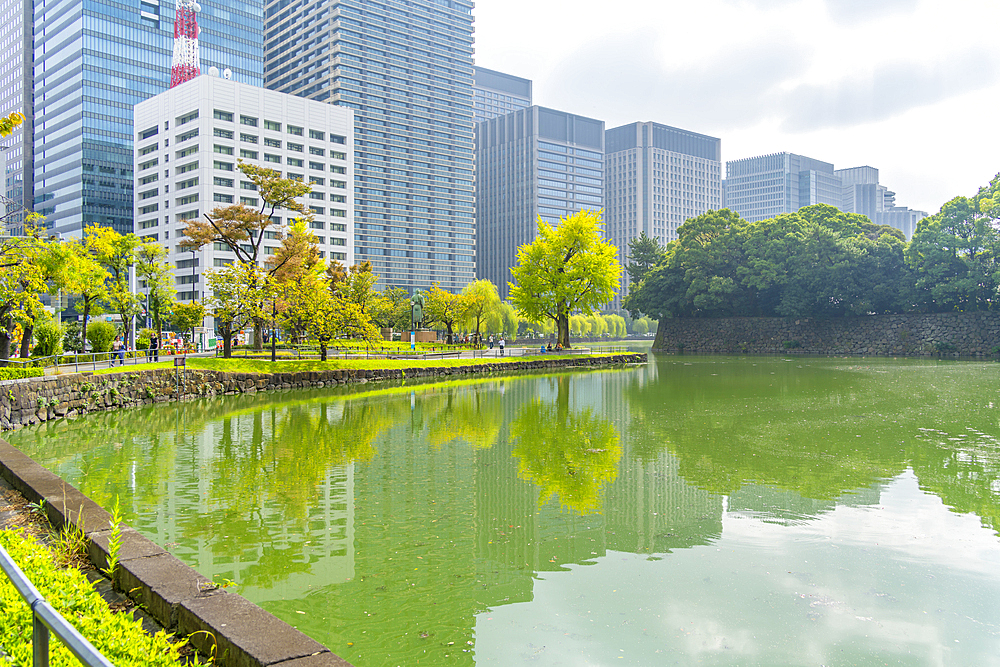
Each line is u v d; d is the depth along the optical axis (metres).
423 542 12.20
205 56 139.25
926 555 11.31
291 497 15.11
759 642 8.41
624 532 12.73
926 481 16.11
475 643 8.37
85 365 33.22
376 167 169.12
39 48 140.00
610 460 18.94
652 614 9.24
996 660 7.94
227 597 6.00
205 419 26.83
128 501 14.74
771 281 78.50
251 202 115.56
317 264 58.78
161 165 118.38
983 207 65.44
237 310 41.62
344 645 8.36
